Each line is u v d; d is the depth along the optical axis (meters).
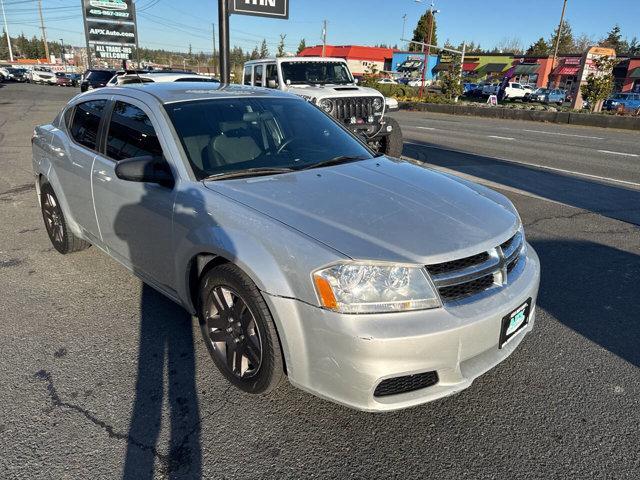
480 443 2.44
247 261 2.43
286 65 10.69
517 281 2.61
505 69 56.44
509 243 2.69
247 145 3.31
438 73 62.22
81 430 2.50
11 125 15.09
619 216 6.25
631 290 4.12
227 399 2.74
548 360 3.12
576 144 13.55
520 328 2.66
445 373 2.29
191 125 3.26
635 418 2.61
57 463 2.29
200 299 2.90
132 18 27.97
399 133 9.99
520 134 16.06
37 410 2.63
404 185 3.00
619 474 2.26
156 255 3.20
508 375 2.97
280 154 3.37
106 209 3.61
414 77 61.78
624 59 46.97
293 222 2.46
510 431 2.52
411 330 2.17
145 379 2.90
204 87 3.87
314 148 3.55
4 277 4.25
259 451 2.38
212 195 2.79
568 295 4.02
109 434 2.47
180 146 3.09
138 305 3.77
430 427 2.55
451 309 2.29
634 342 3.33
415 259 2.26
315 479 2.23
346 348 2.18
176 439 2.45
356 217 2.51
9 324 3.49
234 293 2.61
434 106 27.47
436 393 2.31
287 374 2.44
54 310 3.69
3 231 5.43
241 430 2.51
